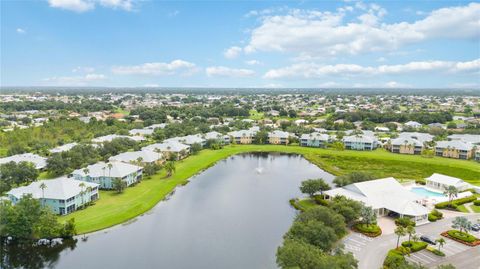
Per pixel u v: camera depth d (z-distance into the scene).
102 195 153.62
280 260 83.81
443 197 152.12
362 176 154.25
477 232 114.94
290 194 161.12
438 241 100.31
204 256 101.69
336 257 81.06
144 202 144.88
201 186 174.38
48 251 105.12
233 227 122.19
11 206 112.19
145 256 101.38
